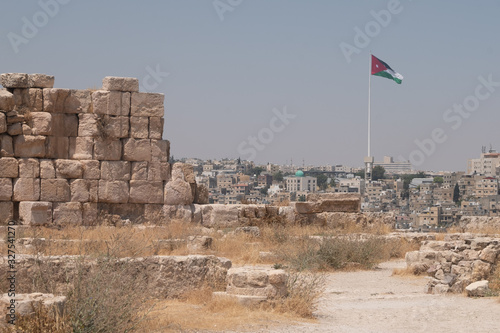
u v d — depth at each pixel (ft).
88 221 92.02
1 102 89.56
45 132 91.25
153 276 54.08
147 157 95.45
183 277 54.80
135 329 40.93
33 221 88.12
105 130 93.61
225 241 84.23
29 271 47.83
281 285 51.03
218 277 55.57
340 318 50.37
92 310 39.34
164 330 42.34
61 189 91.25
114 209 94.32
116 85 94.43
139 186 94.89
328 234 88.79
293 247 81.82
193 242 78.89
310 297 52.80
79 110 93.50
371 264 80.53
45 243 63.31
